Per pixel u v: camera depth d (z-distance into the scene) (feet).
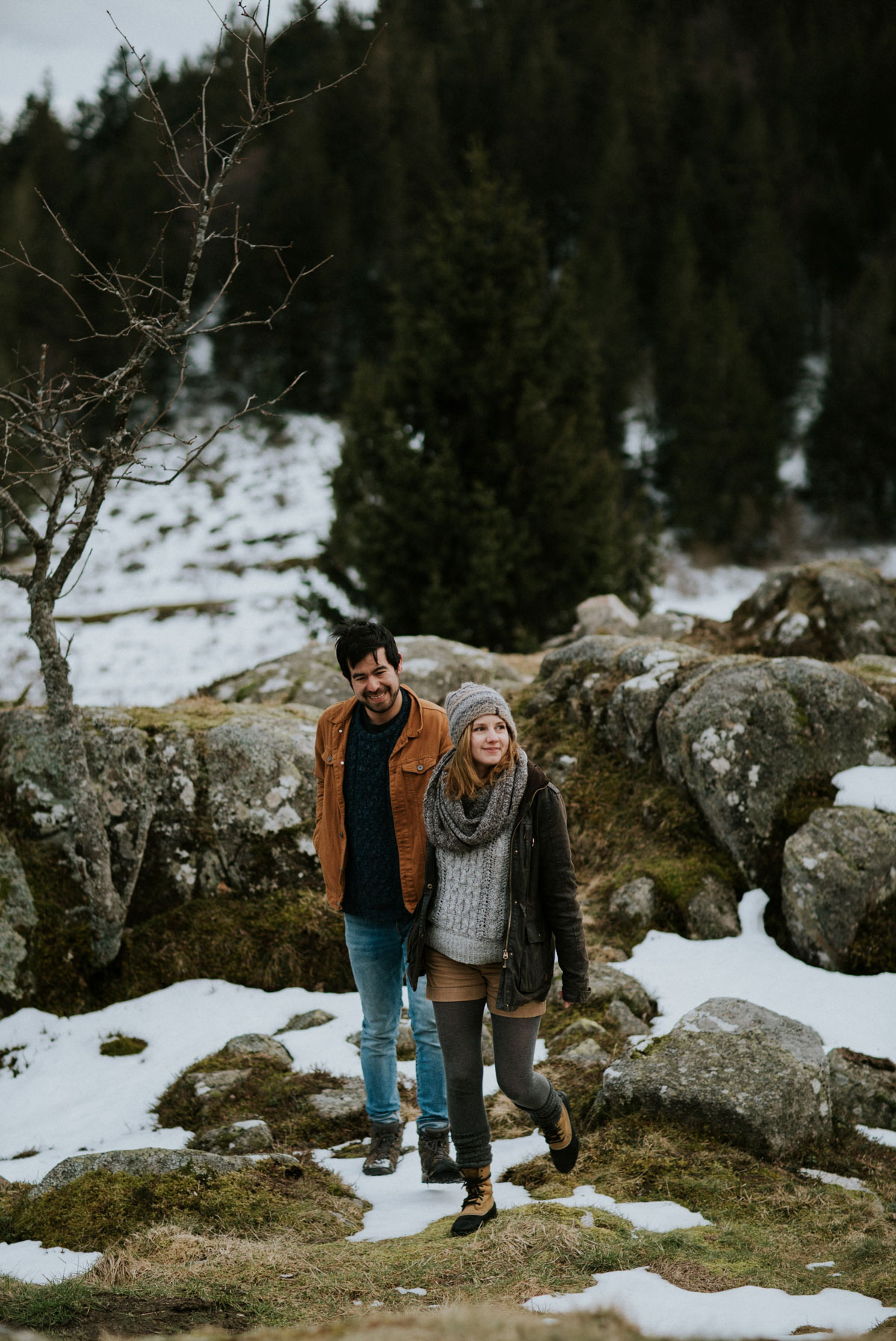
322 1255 9.78
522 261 50.88
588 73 229.86
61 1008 17.35
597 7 269.85
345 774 11.87
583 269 153.07
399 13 239.50
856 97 207.72
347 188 180.04
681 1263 9.26
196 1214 10.84
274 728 20.58
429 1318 7.52
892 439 139.54
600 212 178.29
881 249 185.78
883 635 28.81
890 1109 13.61
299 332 156.76
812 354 179.83
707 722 20.11
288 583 94.73
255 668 32.50
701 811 19.93
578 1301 8.27
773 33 260.21
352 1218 11.13
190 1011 17.10
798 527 136.46
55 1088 15.25
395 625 49.60
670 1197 11.27
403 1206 11.37
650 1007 16.35
